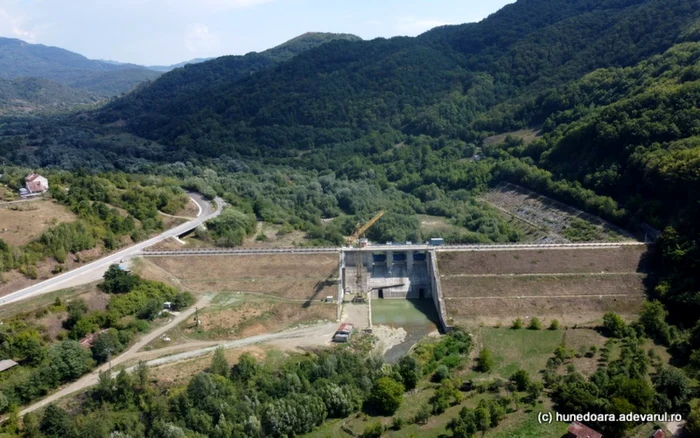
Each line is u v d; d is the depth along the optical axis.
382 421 105.12
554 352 130.00
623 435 94.44
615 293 157.00
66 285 148.62
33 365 113.38
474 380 119.44
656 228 175.75
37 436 94.94
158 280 164.25
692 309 137.50
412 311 169.12
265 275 173.62
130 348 132.00
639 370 114.44
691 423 93.19
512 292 161.62
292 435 100.88
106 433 95.69
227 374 116.44
